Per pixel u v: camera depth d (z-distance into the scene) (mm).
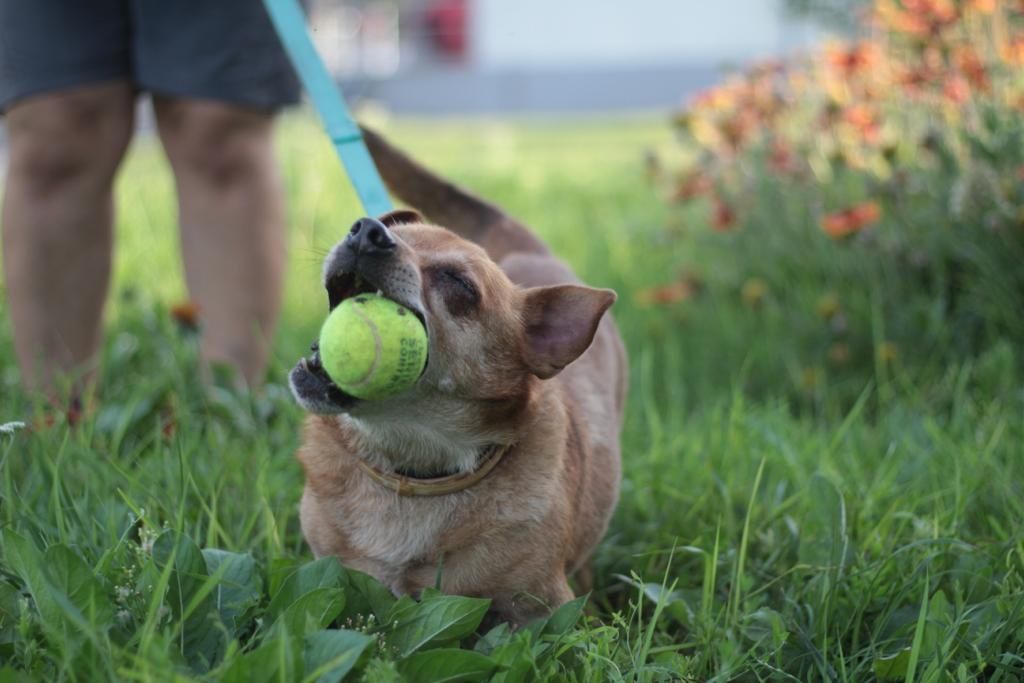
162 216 2705
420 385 1198
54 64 1566
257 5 1621
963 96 1892
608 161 4367
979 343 1827
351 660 1023
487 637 1153
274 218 1679
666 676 1148
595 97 8344
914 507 1384
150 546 1166
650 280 2318
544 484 1234
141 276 2215
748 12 8438
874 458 1537
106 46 1597
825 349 1893
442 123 7184
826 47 2141
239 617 1122
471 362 1217
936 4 1860
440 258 1223
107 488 1321
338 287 1198
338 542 1248
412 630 1118
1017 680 1158
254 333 1667
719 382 1889
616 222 2861
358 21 9219
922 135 1944
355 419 1211
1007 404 1613
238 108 1624
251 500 1371
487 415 1226
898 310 1862
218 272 1649
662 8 8664
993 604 1213
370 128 1553
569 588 1280
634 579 1300
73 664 1021
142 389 1575
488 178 3672
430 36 10445
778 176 2115
